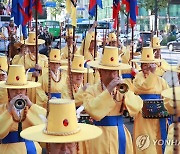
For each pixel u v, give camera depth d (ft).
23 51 36.81
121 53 41.39
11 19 43.14
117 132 20.38
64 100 14.76
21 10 32.83
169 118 25.54
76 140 13.80
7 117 18.19
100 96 19.77
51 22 94.89
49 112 14.47
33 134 14.52
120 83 19.70
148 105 25.05
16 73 19.22
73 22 24.71
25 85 19.22
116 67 20.36
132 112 20.83
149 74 27.27
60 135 14.19
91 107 19.83
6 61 29.25
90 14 31.89
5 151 18.48
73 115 14.46
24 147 18.70
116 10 31.32
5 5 79.10
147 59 28.89
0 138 18.30
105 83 20.61
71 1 24.67
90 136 14.17
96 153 20.29
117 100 20.34
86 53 35.32
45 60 38.40
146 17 77.20
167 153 17.78
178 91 17.37
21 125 18.56
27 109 18.56
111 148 20.21
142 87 27.37
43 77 29.84
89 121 20.80
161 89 27.76
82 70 27.48
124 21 78.02
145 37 64.64
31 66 37.78
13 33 42.57
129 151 20.90
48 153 14.67
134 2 30.83
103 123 20.40
